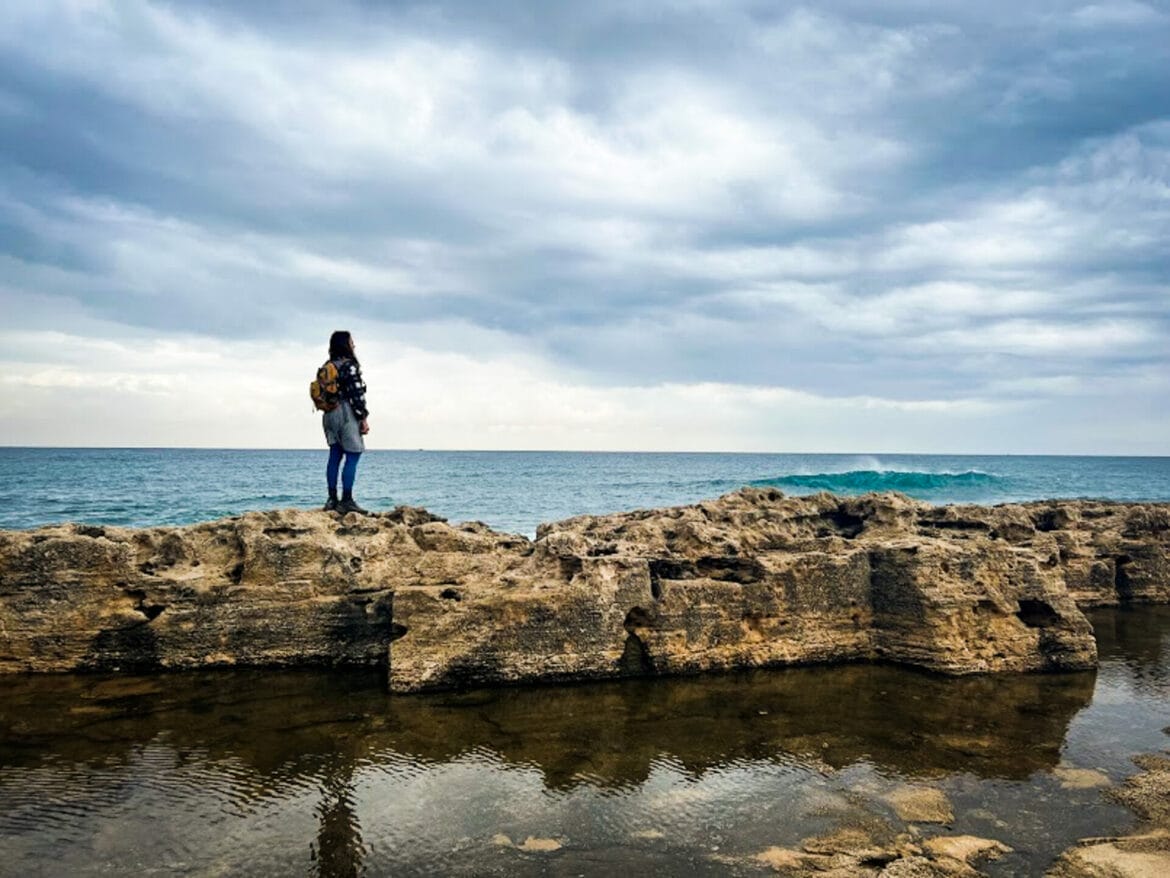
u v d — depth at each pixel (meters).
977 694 11.11
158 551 12.41
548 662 11.27
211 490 56.75
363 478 82.12
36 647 11.13
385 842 6.60
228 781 7.68
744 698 10.74
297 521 12.68
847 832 6.98
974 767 8.46
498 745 8.79
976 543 13.39
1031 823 7.20
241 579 12.05
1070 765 8.55
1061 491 68.25
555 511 45.59
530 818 7.08
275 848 6.45
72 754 8.25
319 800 7.32
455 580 12.34
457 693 10.66
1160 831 7.07
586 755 8.55
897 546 13.16
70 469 95.94
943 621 12.35
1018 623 12.78
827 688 11.30
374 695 10.48
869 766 8.44
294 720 9.45
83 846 6.41
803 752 8.78
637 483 72.56
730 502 17.27
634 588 11.81
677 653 11.87
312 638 11.80
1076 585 17.77
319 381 14.04
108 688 10.54
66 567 11.23
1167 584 18.53
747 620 12.56
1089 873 6.36
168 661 11.42
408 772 8.00
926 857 6.58
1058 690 11.40
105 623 11.23
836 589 12.98
